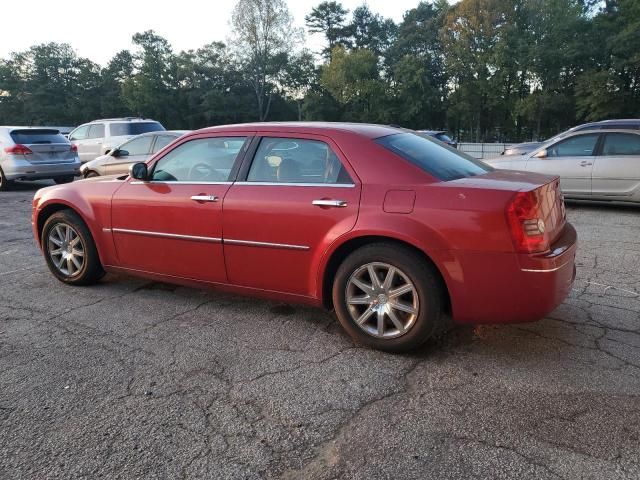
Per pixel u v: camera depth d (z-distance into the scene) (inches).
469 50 2001.7
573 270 138.9
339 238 134.7
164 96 2598.4
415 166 133.3
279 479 88.4
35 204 201.9
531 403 110.2
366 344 138.4
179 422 105.3
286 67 2650.1
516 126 2158.0
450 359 131.8
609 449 94.3
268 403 112.3
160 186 169.2
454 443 97.1
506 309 122.2
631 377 120.6
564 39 1820.9
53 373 126.8
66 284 199.5
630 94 1625.2
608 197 347.9
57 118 2837.1
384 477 88.3
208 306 173.2
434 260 124.2
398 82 2310.5
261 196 148.0
